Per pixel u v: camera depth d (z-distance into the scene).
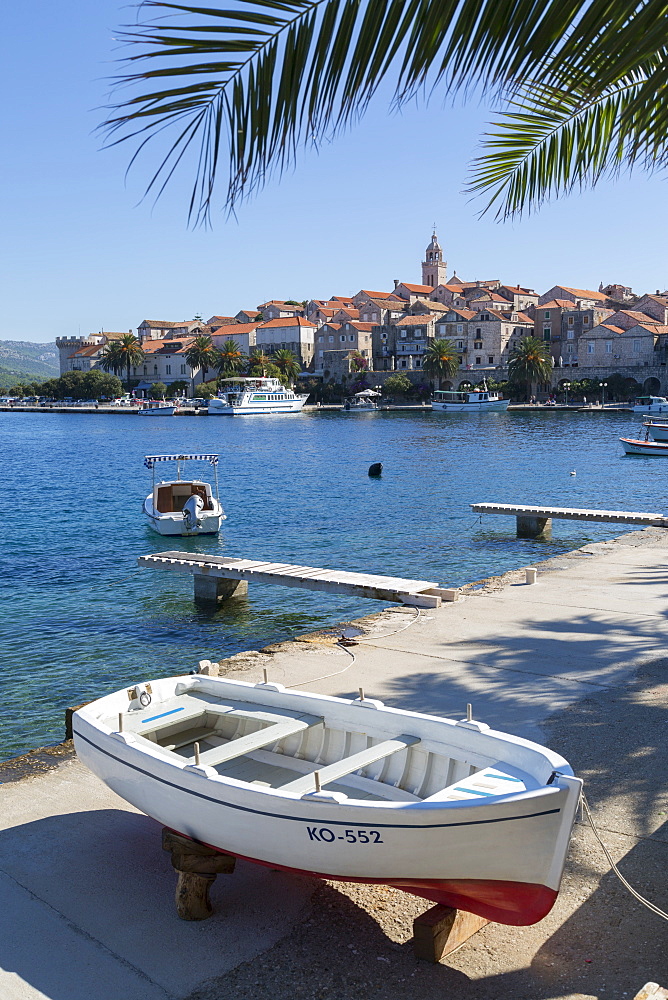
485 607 16.17
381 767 7.07
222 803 6.08
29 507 40.44
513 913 5.53
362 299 185.00
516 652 13.00
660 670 11.80
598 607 15.84
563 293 156.25
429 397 149.75
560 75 3.59
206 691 8.43
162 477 54.34
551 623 14.74
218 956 5.84
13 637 17.86
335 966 5.66
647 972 5.41
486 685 11.43
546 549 27.11
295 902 6.54
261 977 5.58
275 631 18.09
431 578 23.08
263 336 174.00
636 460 60.50
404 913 6.32
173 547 28.83
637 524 26.31
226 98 3.53
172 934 6.13
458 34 3.36
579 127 6.88
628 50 3.34
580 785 5.17
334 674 12.18
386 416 131.00
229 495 43.44
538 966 5.55
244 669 12.59
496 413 129.25
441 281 198.38
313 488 46.06
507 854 5.25
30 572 24.72
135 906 6.54
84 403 194.38
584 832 7.27
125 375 199.00
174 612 19.78
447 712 10.40
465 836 5.25
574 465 57.41
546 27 3.36
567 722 9.90
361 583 17.77
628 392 126.56
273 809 5.81
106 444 90.56
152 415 157.75
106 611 20.00
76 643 17.36
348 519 34.44
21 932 6.20
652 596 16.62
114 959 5.84
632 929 5.89
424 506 38.09
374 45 3.38
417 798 6.62
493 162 7.29
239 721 8.09
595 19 3.30
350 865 5.71
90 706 7.71
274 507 38.47
